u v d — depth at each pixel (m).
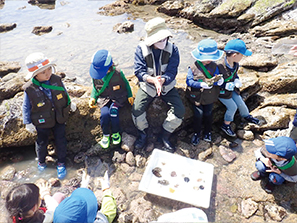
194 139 3.77
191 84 3.49
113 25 7.74
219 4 7.55
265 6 6.96
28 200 2.15
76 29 7.48
